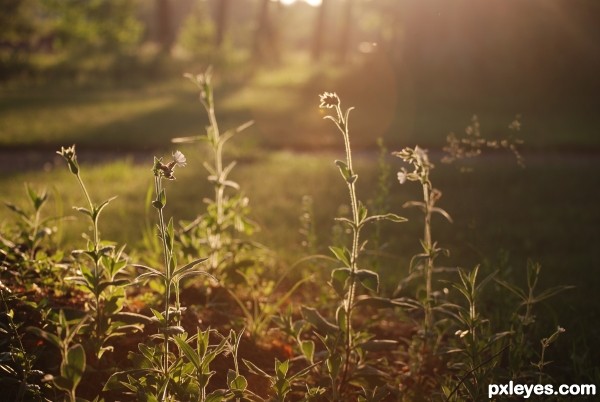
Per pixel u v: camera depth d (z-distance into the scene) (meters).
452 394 3.62
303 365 4.23
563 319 5.55
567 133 20.20
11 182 11.34
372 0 54.91
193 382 3.19
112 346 3.67
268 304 4.94
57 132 17.89
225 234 5.36
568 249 8.46
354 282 3.52
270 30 55.44
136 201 10.07
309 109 26.45
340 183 12.39
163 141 17.06
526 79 32.09
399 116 25.16
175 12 92.31
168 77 38.44
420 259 3.90
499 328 4.66
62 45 53.38
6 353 3.32
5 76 34.91
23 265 4.38
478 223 9.58
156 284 4.59
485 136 19.05
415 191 11.90
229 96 30.36
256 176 12.83
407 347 4.85
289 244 7.66
